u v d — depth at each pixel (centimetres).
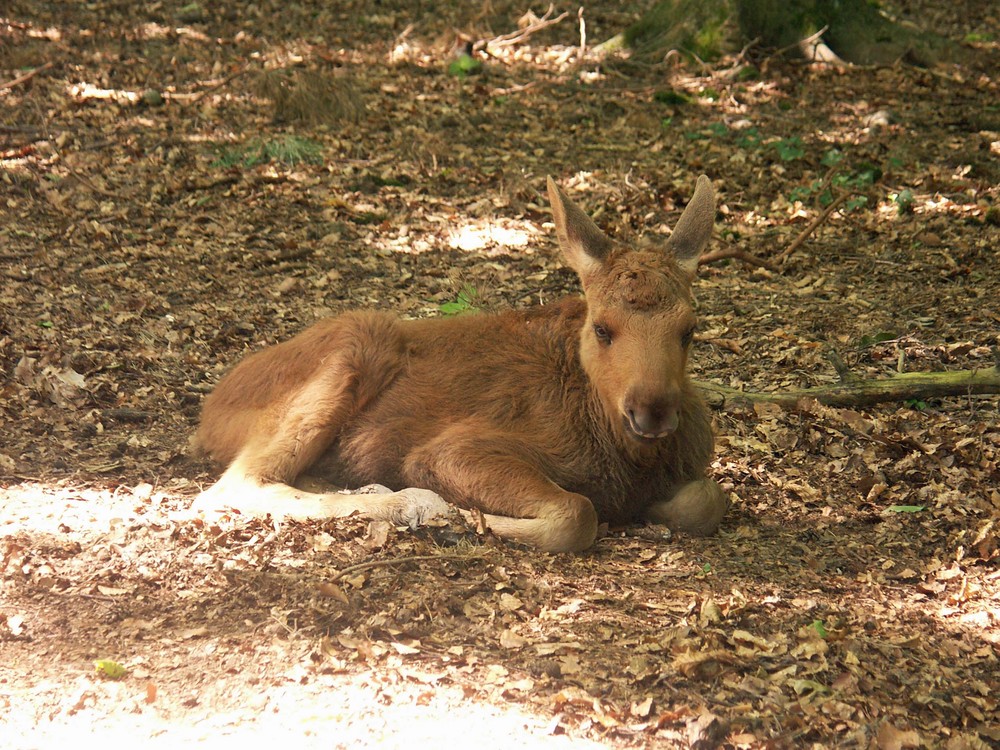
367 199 1867
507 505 943
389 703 701
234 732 666
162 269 1598
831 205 1748
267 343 1400
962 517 1020
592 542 935
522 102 2356
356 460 1029
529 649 770
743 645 789
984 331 1444
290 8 2909
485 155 2073
